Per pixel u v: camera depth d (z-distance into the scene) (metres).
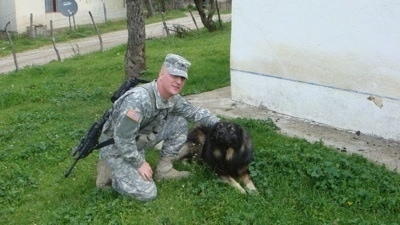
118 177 3.23
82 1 19.00
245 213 2.92
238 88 5.58
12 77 8.93
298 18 4.79
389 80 4.20
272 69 5.15
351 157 3.83
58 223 3.04
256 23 5.19
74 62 10.00
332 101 4.67
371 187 3.27
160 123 3.26
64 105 6.22
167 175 3.53
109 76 8.05
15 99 6.79
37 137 4.84
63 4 16.36
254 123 4.65
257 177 3.45
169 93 3.11
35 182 3.71
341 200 3.11
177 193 3.29
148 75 7.39
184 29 13.66
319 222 2.90
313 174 3.35
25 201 3.46
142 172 3.23
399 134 4.21
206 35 13.17
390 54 4.15
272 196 3.20
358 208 3.06
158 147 4.07
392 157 3.92
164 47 10.94
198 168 3.64
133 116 3.03
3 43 15.64
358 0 4.30
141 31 7.00
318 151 3.84
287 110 5.10
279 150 3.85
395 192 3.20
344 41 4.46
